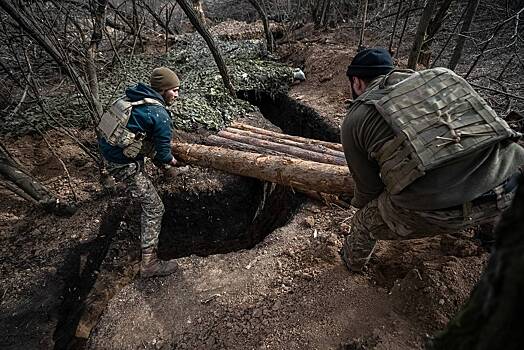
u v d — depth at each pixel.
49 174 3.94
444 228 1.77
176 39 7.71
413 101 1.69
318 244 2.86
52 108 4.46
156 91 2.68
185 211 3.92
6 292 2.88
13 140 4.16
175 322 2.43
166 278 2.77
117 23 6.86
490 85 4.68
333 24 8.10
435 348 0.87
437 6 5.67
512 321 0.57
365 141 1.77
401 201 1.74
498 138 1.60
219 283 2.68
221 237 4.02
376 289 2.40
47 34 3.16
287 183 3.19
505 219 0.67
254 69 6.07
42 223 3.45
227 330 2.31
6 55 4.15
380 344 2.00
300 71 6.08
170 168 3.61
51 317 2.73
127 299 2.63
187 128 4.63
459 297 2.13
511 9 5.37
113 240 3.20
